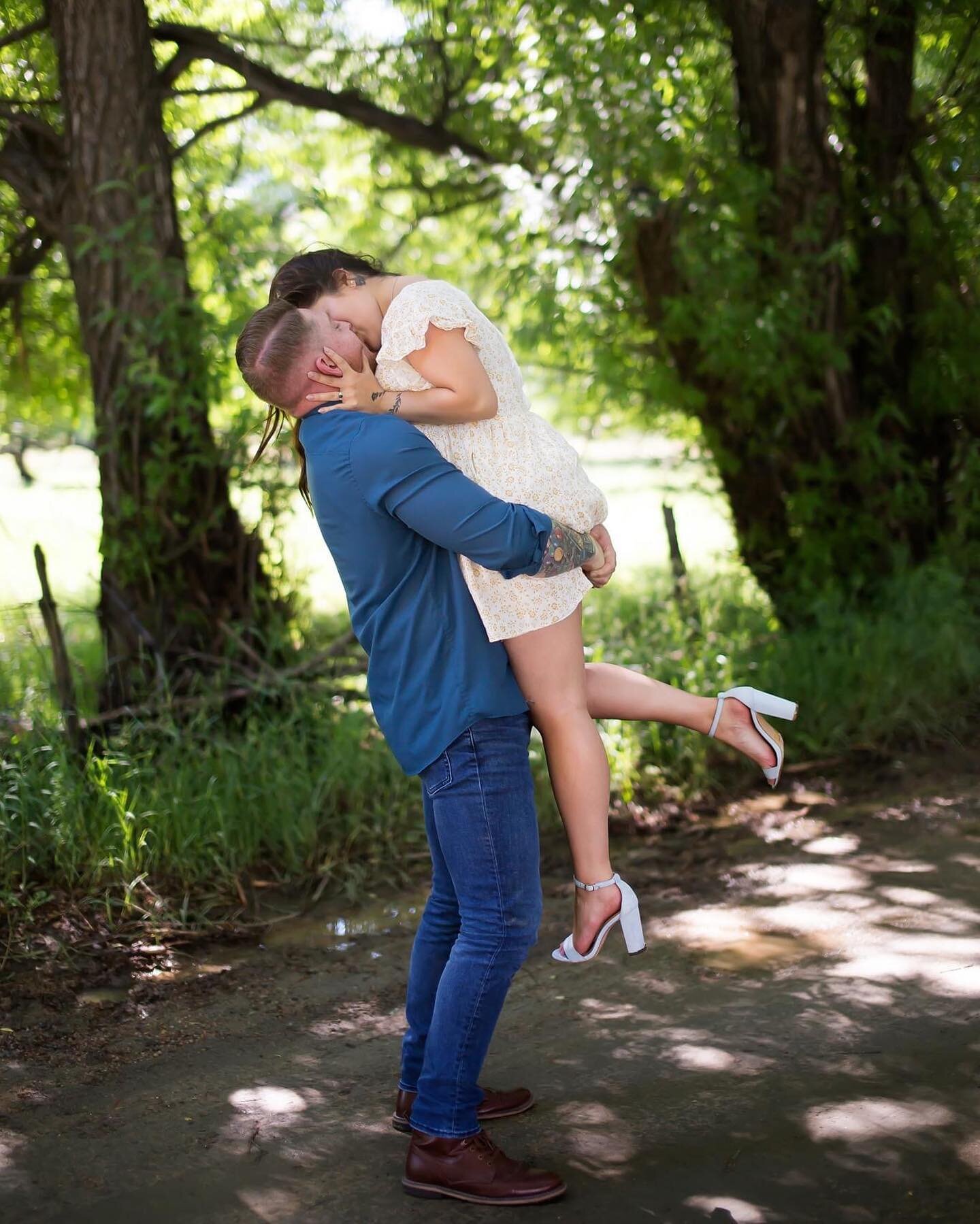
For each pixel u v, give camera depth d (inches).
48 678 199.0
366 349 102.7
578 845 101.1
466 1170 96.4
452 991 97.5
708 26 236.8
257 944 149.3
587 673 110.0
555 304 235.9
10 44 199.6
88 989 137.1
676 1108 107.1
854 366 245.1
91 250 195.9
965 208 244.1
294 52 254.8
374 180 301.0
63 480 559.8
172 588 201.2
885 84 238.4
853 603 231.6
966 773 190.5
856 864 160.6
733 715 110.0
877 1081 108.3
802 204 228.2
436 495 93.0
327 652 203.9
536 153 254.8
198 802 167.9
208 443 200.1
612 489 541.6
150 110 198.2
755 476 241.4
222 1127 109.0
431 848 105.7
